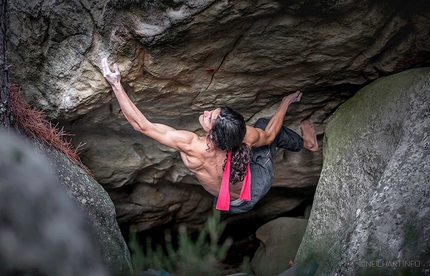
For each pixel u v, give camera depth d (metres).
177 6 3.62
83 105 4.40
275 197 6.82
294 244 6.25
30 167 1.16
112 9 3.76
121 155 5.42
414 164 3.71
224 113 4.01
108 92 4.32
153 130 4.08
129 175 5.66
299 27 3.91
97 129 5.07
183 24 3.70
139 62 4.07
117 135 5.21
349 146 4.69
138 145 5.41
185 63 4.13
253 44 4.05
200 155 4.14
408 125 4.02
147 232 7.04
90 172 5.30
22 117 4.21
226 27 3.80
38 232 1.12
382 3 3.82
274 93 4.73
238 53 4.15
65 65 4.23
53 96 4.39
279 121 4.63
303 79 4.52
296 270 4.52
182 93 4.52
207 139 4.11
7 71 3.53
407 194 3.58
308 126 5.22
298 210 7.23
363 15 3.85
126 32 3.82
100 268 1.22
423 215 3.40
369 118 4.55
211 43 3.95
